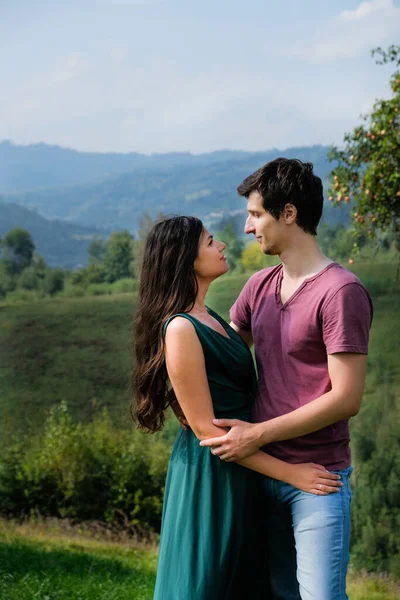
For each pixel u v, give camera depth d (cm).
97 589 620
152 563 972
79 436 1636
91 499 1561
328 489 248
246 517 257
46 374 2134
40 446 1728
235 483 254
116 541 1459
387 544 1153
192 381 247
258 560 265
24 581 602
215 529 252
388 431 1263
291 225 256
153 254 258
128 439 1648
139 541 1473
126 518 1503
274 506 264
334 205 858
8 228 7112
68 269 3172
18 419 2002
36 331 2306
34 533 1454
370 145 817
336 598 241
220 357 254
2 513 1581
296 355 253
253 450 245
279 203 254
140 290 262
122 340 2248
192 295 258
